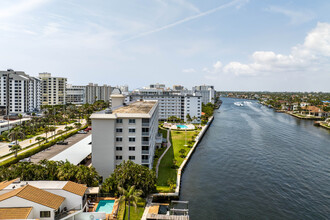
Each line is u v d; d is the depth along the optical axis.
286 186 69.81
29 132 127.00
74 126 149.25
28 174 51.72
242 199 61.72
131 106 100.81
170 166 81.06
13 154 84.94
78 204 45.94
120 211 49.47
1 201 39.62
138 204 54.91
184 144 113.88
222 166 86.50
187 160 89.56
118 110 82.00
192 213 54.56
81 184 51.38
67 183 49.06
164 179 69.31
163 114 195.38
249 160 93.62
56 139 107.12
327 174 79.44
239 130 159.88
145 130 68.00
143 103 120.50
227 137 136.88
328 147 115.44
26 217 38.03
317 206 58.50
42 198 42.31
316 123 189.50
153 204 56.72
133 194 44.91
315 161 93.12
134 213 51.16
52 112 185.50
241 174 78.88
